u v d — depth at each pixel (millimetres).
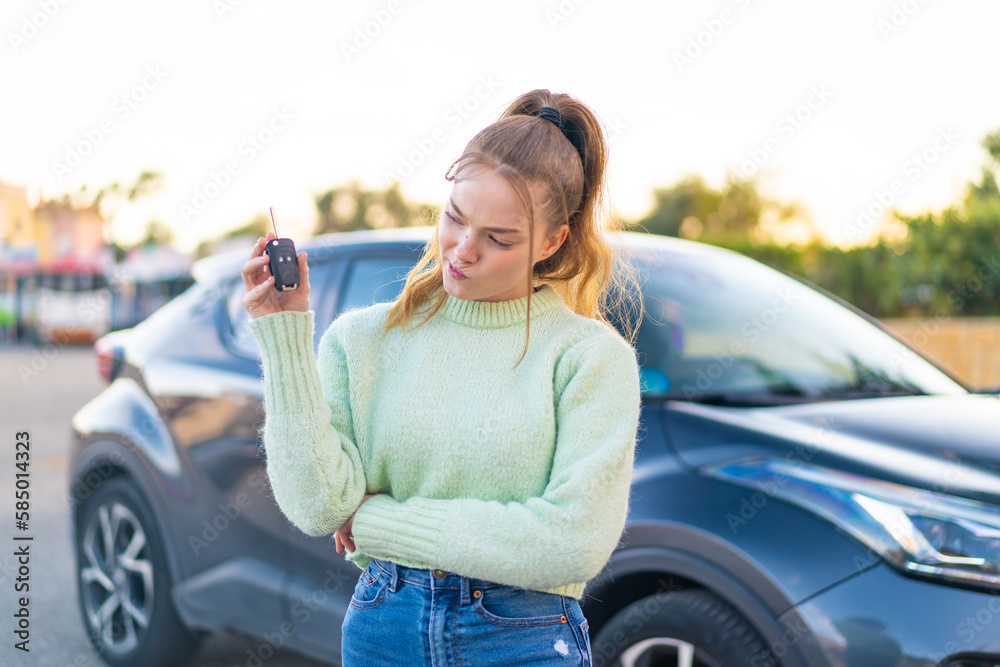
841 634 1717
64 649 3326
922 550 1730
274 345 1281
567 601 1329
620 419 1256
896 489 1859
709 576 1891
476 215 1218
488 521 1202
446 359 1335
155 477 3043
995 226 9094
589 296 1463
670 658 1997
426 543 1220
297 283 1278
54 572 4180
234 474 2820
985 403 2441
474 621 1279
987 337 8258
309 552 2617
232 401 2875
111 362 3457
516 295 1349
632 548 2004
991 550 1693
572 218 1377
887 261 9727
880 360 2732
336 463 1290
